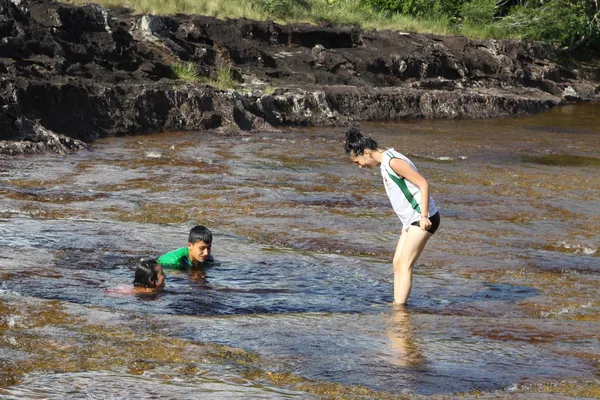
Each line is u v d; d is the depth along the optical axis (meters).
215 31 28.08
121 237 10.52
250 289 8.61
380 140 22.44
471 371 6.02
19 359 5.82
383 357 6.29
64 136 18.17
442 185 15.95
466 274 9.66
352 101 27.11
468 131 25.41
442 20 38.16
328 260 9.98
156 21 25.89
